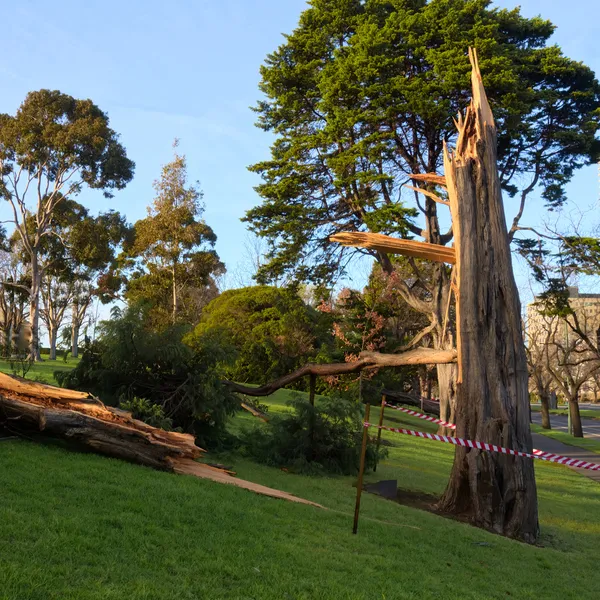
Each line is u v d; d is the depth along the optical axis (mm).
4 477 6840
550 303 31672
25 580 4367
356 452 13969
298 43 28984
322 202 29531
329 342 38969
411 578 6625
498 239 12414
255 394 14398
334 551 6980
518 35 30125
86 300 58844
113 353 12266
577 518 13531
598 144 28641
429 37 26312
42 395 9484
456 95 26016
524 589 7305
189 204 47156
